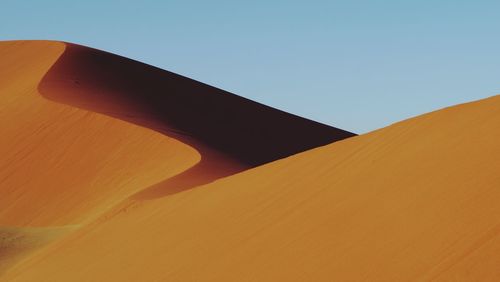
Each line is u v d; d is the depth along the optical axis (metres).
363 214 10.24
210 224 14.19
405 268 8.00
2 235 26.91
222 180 18.38
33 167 39.03
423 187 9.76
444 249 7.84
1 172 39.06
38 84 48.62
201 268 11.99
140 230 17.03
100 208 32.06
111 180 36.03
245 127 51.56
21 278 18.39
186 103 51.78
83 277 15.30
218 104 54.44
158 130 40.34
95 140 39.84
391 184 10.66
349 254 9.24
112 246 16.89
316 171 13.83
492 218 7.79
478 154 9.66
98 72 52.53
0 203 36.66
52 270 17.48
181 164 34.47
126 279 13.57
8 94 49.88
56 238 25.75
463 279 7.02
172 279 12.20
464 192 8.82
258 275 10.37
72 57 54.03
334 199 11.62
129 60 57.41
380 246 8.91
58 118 42.69
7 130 43.00
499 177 8.62
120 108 45.41
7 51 61.31
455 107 12.55
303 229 11.12
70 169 38.12
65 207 34.75
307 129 57.75
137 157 37.50
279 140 51.94
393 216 9.52
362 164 12.52
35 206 35.84
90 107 43.94
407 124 13.26
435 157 10.56
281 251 10.77
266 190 14.54
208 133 46.22
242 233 12.63
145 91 51.44
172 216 16.77
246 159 41.09
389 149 12.39
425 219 8.82
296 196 13.00
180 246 13.89
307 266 9.68
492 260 7.02
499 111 10.74
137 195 24.30
